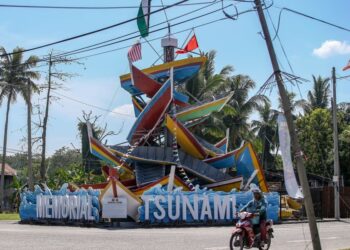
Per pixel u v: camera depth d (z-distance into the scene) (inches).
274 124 2524.6
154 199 1069.8
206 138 2122.3
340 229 1005.8
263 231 579.2
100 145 1363.2
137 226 1051.3
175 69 1354.6
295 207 1461.6
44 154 2116.1
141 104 1425.9
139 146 1318.9
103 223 1079.0
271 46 484.1
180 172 1312.7
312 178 1937.7
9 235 808.9
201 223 1091.3
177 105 1385.3
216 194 1113.4
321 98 2561.5
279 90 478.6
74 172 2167.8
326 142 2126.0
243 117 2235.5
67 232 884.0
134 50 1310.3
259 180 1299.2
